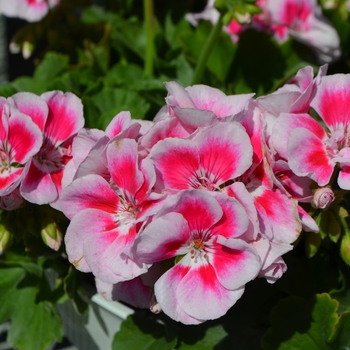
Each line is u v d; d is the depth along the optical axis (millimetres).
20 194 490
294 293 509
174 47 696
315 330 496
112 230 455
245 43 649
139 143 458
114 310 530
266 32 646
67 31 758
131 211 455
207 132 446
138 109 610
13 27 1075
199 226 443
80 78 654
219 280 442
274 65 652
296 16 646
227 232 441
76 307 536
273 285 519
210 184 452
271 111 474
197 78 620
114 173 455
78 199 460
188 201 435
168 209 435
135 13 788
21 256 560
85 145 473
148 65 661
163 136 455
